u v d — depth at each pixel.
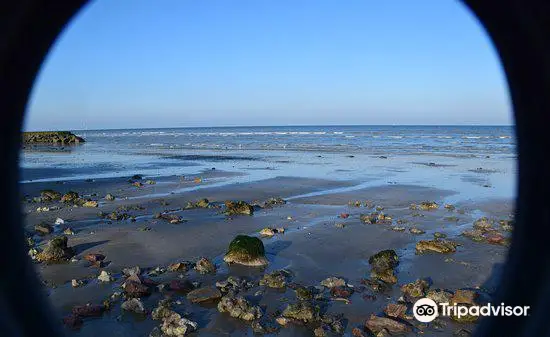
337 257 10.70
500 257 10.44
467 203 18.31
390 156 43.25
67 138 87.75
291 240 12.24
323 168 32.31
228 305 7.58
